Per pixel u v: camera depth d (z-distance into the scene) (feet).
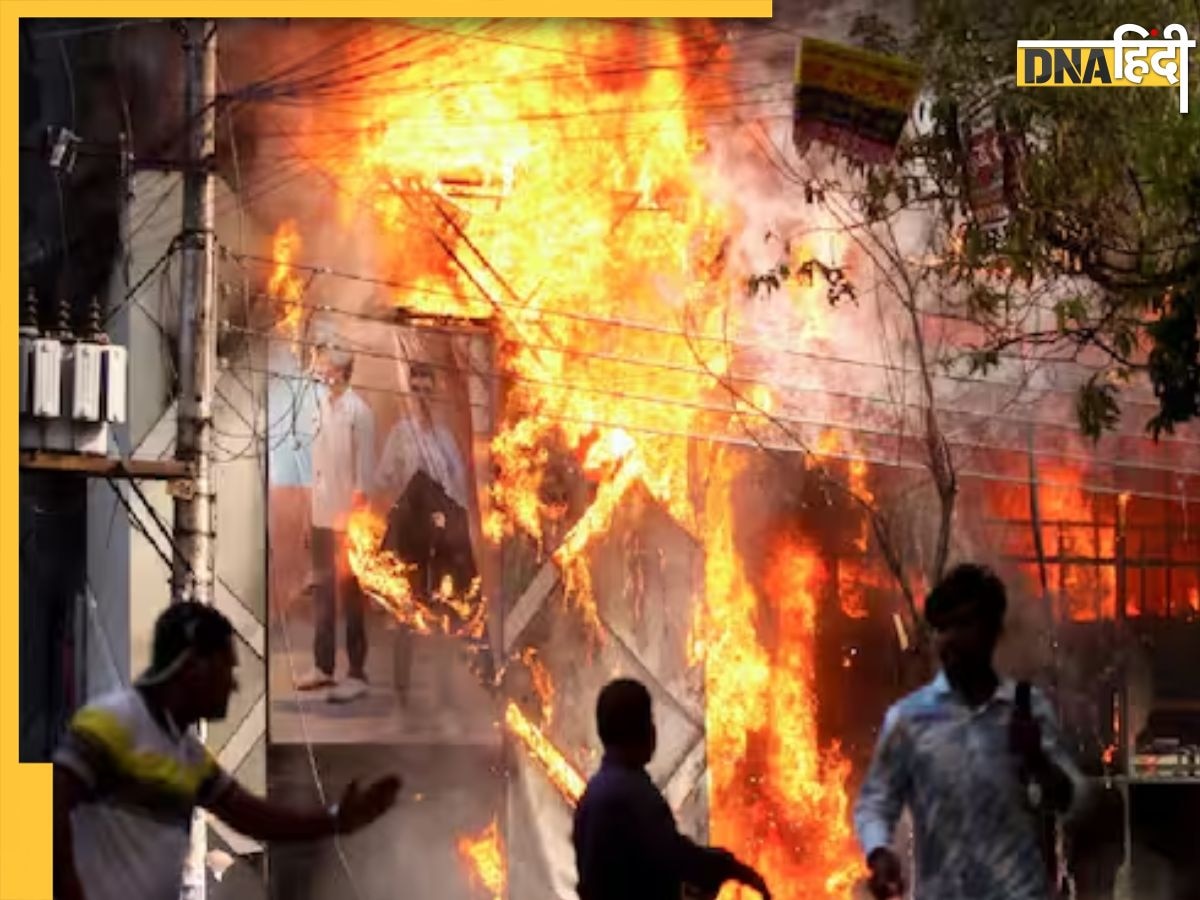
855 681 67.87
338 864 59.47
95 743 22.77
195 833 46.57
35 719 59.11
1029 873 24.27
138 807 23.00
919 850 24.73
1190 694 73.77
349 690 59.82
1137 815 72.74
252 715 58.23
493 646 62.08
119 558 57.21
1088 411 48.93
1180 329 42.96
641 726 27.58
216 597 57.98
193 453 48.37
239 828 23.84
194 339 48.60
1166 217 44.09
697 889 27.68
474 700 61.67
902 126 43.80
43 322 57.93
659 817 26.91
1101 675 72.18
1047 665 70.79
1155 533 73.10
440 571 61.31
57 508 59.82
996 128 46.37
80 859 22.75
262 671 58.49
